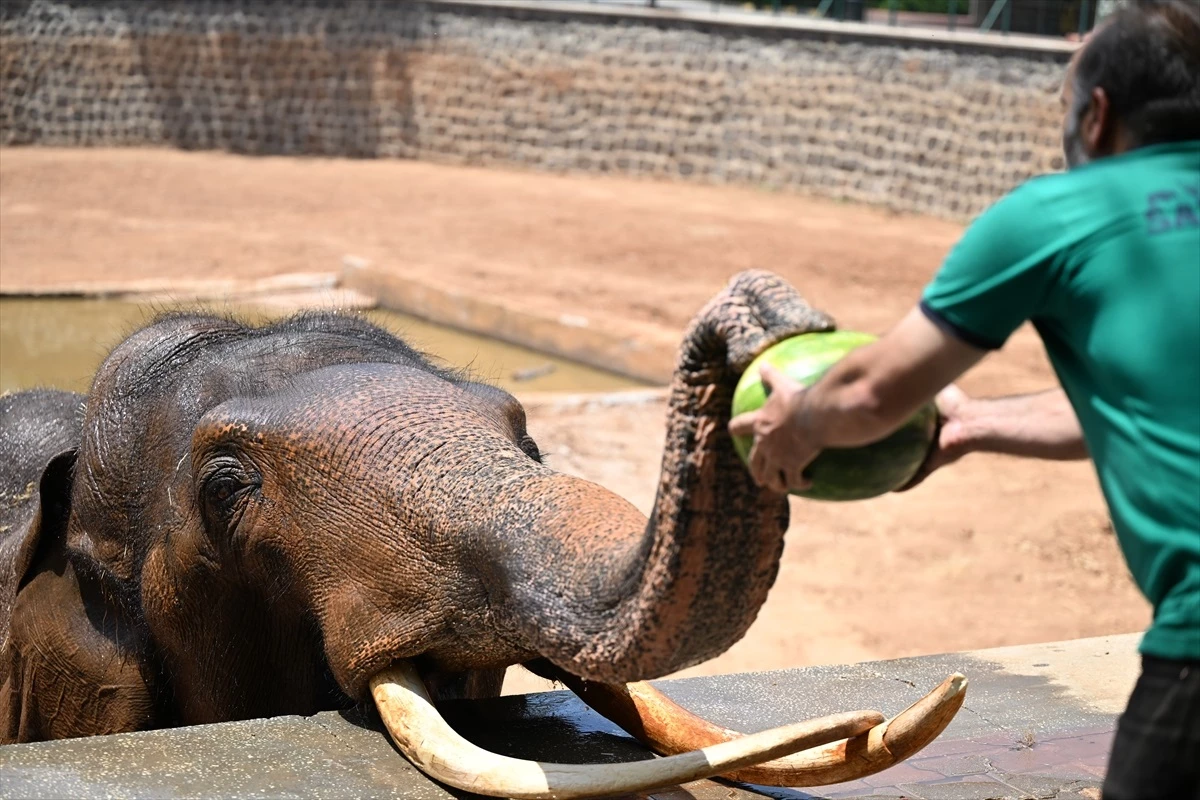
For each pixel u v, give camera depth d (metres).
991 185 24.69
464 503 2.88
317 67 29.86
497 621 2.77
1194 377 2.07
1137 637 4.85
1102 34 2.24
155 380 3.62
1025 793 3.51
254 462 3.21
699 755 2.75
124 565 3.56
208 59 29.98
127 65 29.97
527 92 29.00
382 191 25.45
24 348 13.70
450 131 29.64
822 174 26.72
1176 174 2.14
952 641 8.23
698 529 2.32
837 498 2.27
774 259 20.45
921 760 3.70
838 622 8.45
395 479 3.00
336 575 3.07
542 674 3.42
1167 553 2.11
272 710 3.46
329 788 3.04
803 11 33.94
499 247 20.48
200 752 3.19
